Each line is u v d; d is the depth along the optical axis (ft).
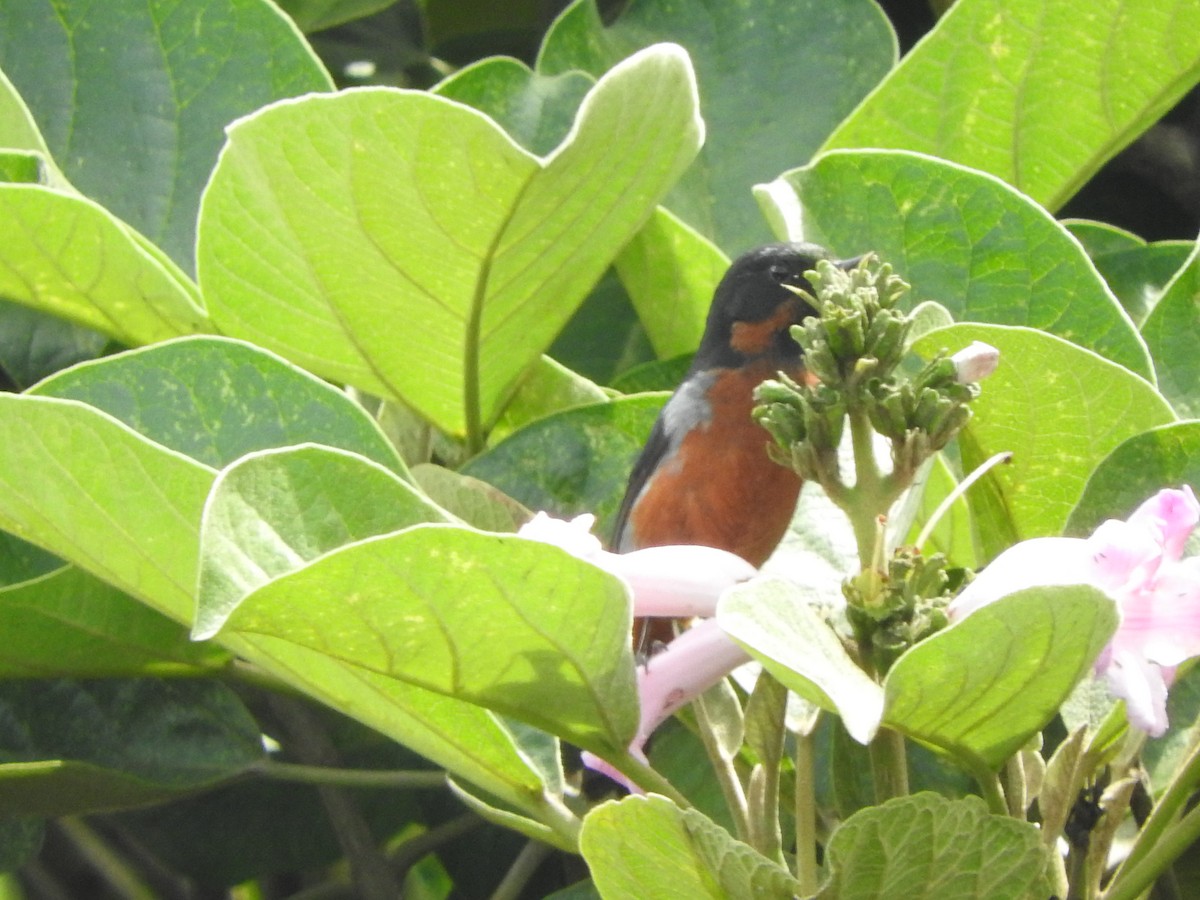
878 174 11.75
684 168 11.60
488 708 11.25
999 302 11.69
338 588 11.11
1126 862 11.28
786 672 11.01
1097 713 11.40
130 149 11.99
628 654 11.19
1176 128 12.97
